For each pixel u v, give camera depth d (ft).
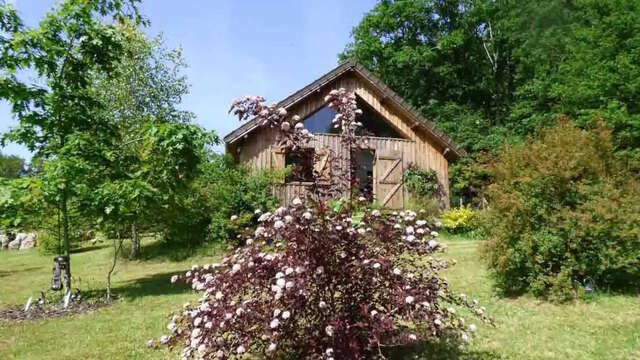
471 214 47.47
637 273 21.15
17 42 23.57
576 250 20.43
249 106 12.16
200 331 10.59
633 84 58.03
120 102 56.95
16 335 18.06
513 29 95.66
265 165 46.32
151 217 28.37
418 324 11.90
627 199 20.25
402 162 52.60
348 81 51.70
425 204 50.70
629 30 62.18
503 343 15.25
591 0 66.69
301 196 12.21
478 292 22.21
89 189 23.30
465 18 105.19
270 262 11.09
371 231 11.65
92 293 26.58
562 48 83.35
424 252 11.87
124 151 27.58
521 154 22.40
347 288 11.57
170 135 24.75
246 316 10.79
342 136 13.39
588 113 62.18
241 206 42.19
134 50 56.90
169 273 34.91
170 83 63.21
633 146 56.29
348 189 13.04
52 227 32.27
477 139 90.74
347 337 11.06
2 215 22.88
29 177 23.49
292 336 11.37
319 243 11.10
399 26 105.81
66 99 25.93
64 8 25.21
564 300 19.94
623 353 14.11
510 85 108.27
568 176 20.43
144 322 19.30
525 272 21.54
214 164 44.93
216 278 11.35
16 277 37.88
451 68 103.76
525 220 20.84
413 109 52.39
